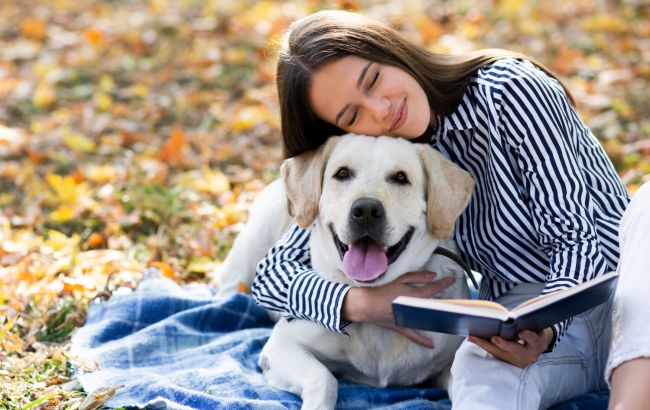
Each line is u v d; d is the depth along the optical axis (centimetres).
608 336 296
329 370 329
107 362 338
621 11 816
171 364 341
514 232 300
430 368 317
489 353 270
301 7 848
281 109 318
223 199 523
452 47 748
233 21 841
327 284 306
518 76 292
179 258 465
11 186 559
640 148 559
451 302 250
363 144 297
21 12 875
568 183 285
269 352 324
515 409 262
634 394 234
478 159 312
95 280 412
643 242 253
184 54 775
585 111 622
